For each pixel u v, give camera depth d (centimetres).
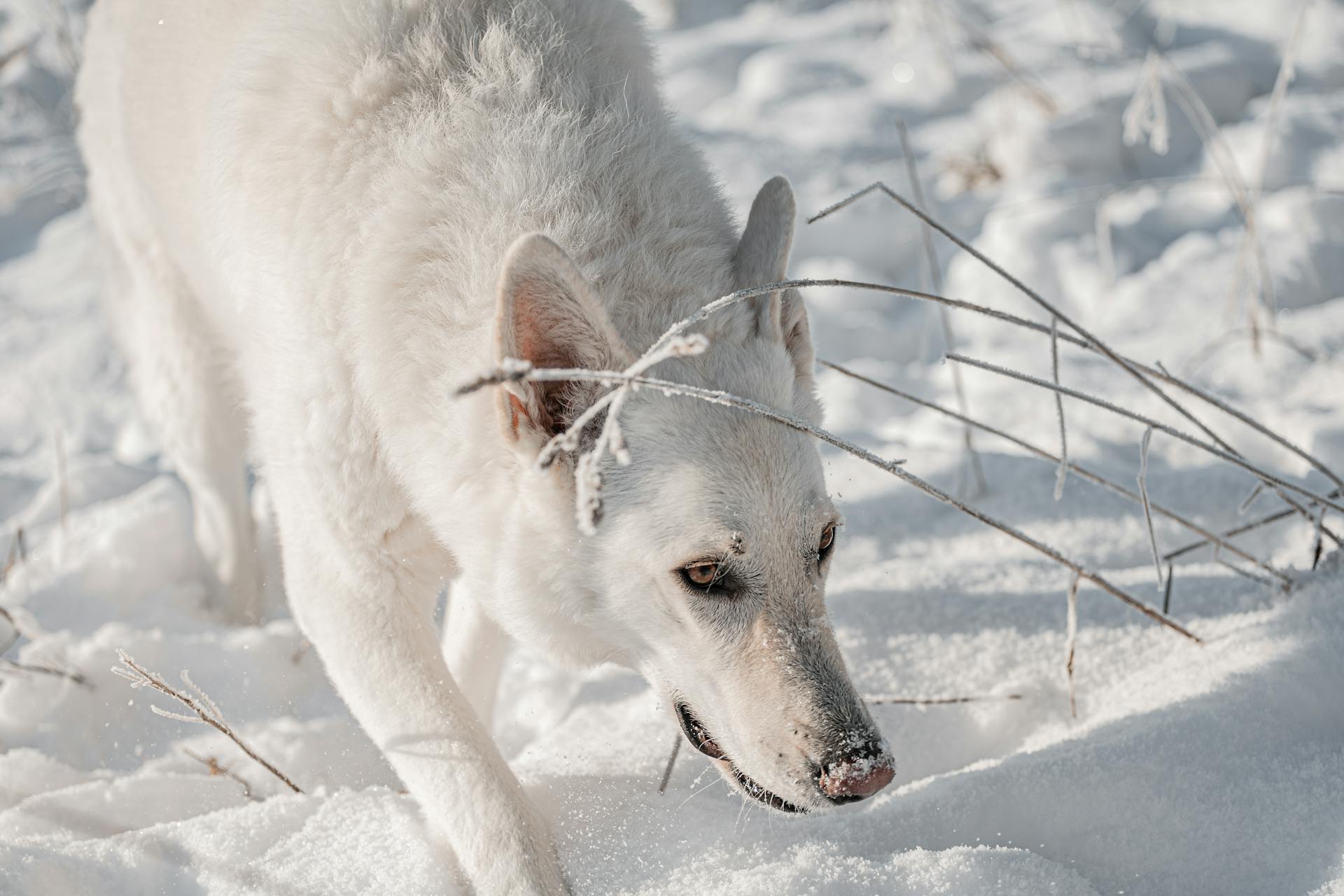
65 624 392
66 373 612
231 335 341
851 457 470
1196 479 418
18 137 848
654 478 237
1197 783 239
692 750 289
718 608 241
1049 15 823
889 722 302
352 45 272
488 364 241
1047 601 343
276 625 381
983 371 530
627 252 250
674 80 841
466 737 255
